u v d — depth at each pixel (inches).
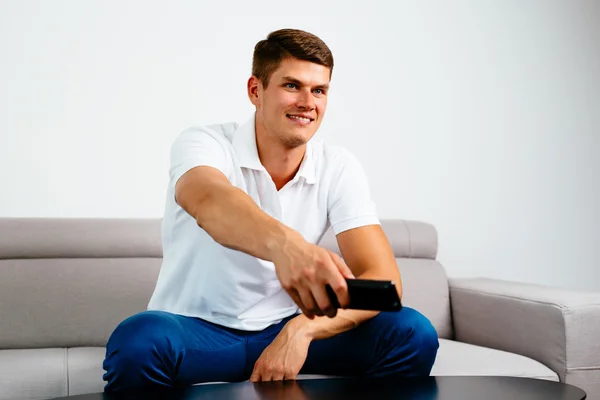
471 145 116.3
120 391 48.9
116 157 96.4
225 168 66.5
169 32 99.3
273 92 64.2
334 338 64.5
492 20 118.4
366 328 63.6
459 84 115.8
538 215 120.7
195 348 60.7
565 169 123.0
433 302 96.7
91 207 95.2
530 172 120.3
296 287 42.2
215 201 48.0
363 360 64.2
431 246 101.9
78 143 94.7
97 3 95.8
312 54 63.4
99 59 95.8
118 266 86.2
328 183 70.6
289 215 69.7
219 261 65.0
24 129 92.4
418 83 113.1
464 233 115.3
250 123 69.2
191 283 66.1
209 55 101.4
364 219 68.7
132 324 56.3
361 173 71.9
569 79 123.7
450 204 114.6
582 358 80.1
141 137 97.7
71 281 83.7
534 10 121.4
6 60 91.8
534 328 83.3
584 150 124.4
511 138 119.1
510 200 118.7
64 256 85.2
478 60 117.3
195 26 100.7
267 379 57.1
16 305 81.2
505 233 118.1
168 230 67.7
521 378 54.3
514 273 118.7
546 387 50.9
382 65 111.0
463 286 97.3
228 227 46.1
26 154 92.4
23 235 83.4
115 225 87.7
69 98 94.4
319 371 66.8
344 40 109.0
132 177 97.0
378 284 39.9
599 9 125.6
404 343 62.1
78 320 83.0
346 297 41.0
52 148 93.7
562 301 81.0
